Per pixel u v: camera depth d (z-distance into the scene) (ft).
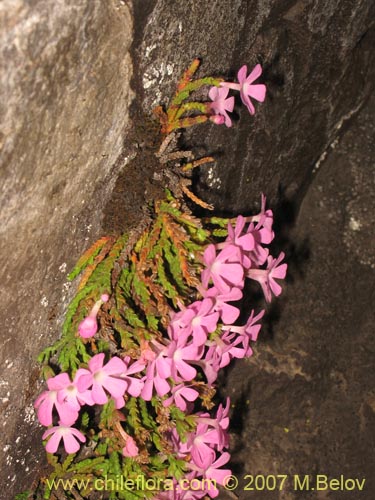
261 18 1.26
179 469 1.14
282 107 1.40
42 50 0.95
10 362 1.09
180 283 1.12
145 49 1.06
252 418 1.49
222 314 1.09
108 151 1.08
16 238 1.02
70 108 1.00
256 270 1.14
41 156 1.00
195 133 1.24
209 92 1.15
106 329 1.09
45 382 1.16
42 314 1.11
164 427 1.13
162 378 1.06
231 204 1.41
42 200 1.03
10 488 1.19
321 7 1.35
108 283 1.10
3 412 1.12
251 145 1.38
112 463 1.18
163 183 1.14
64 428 1.08
